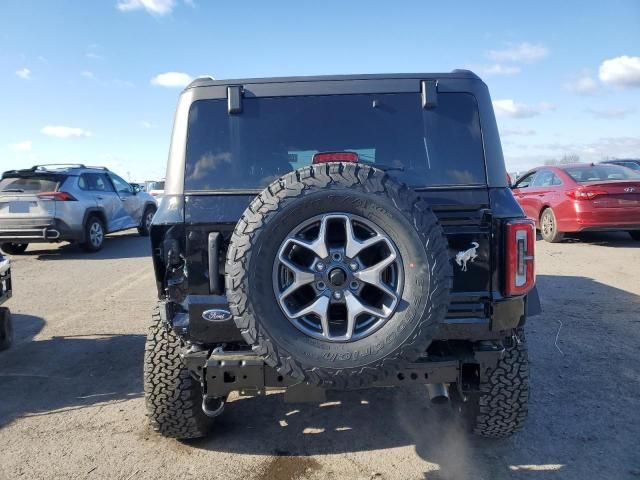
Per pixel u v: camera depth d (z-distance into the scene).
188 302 2.52
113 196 11.92
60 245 12.22
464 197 2.63
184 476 2.78
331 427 3.31
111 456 2.99
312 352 2.24
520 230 2.47
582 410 3.44
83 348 4.94
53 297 7.02
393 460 2.91
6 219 9.87
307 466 2.86
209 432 3.20
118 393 3.91
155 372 2.84
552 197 9.62
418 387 3.90
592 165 9.93
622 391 3.70
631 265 7.84
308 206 2.25
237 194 2.62
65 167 11.21
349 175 2.27
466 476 2.74
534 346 4.62
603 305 5.85
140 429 3.32
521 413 2.84
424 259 2.23
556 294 6.36
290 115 2.82
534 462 2.86
